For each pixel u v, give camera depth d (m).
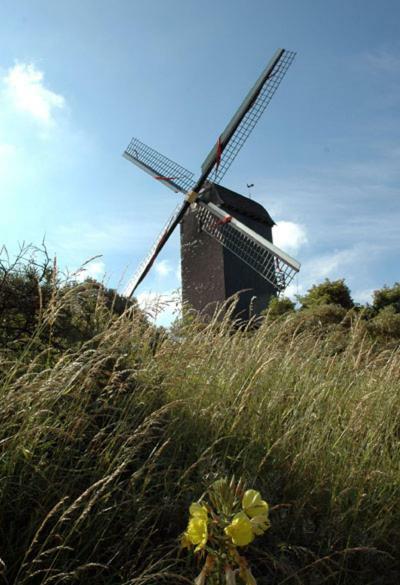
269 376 4.97
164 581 2.54
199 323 6.12
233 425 3.75
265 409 4.30
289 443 3.96
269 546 3.07
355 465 3.93
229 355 5.31
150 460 3.29
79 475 2.93
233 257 28.14
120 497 3.02
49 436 3.22
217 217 24.80
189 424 3.76
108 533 2.80
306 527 3.30
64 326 4.27
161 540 2.95
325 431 4.14
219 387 4.42
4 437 3.03
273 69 23.05
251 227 33.19
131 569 2.59
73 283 4.33
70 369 3.15
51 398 3.14
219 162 23.92
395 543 3.55
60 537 2.39
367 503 3.72
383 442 4.65
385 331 14.32
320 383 5.03
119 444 3.34
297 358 5.85
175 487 3.18
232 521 2.00
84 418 3.26
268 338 6.19
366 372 5.86
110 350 3.80
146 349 4.78
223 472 3.26
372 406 4.79
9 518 2.73
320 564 3.10
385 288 23.28
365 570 3.22
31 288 4.29
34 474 2.83
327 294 20.72
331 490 3.67
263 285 29.73
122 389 3.58
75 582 2.59
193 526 2.04
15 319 4.27
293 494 3.57
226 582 1.94
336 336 7.46
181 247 29.59
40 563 2.55
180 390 4.15
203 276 28.39
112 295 6.15
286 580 2.83
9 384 3.27
